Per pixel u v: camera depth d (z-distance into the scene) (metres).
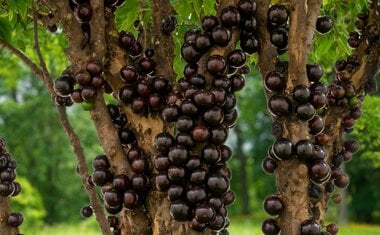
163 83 1.23
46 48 2.07
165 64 1.29
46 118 9.68
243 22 1.25
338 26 1.67
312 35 1.21
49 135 9.71
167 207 1.22
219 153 1.18
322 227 1.34
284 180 1.24
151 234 1.25
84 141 9.03
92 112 1.24
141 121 1.25
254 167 11.66
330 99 1.41
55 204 9.77
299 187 1.22
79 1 1.25
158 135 1.19
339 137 1.42
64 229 7.96
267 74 1.23
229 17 1.22
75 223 9.54
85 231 7.54
